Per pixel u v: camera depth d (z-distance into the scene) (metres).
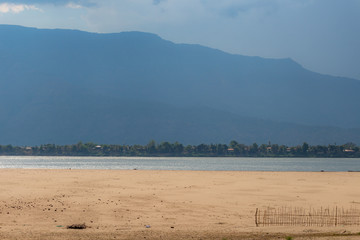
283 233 65.31
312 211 89.69
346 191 123.25
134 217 81.19
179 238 61.56
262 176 177.50
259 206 95.75
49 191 114.00
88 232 65.44
